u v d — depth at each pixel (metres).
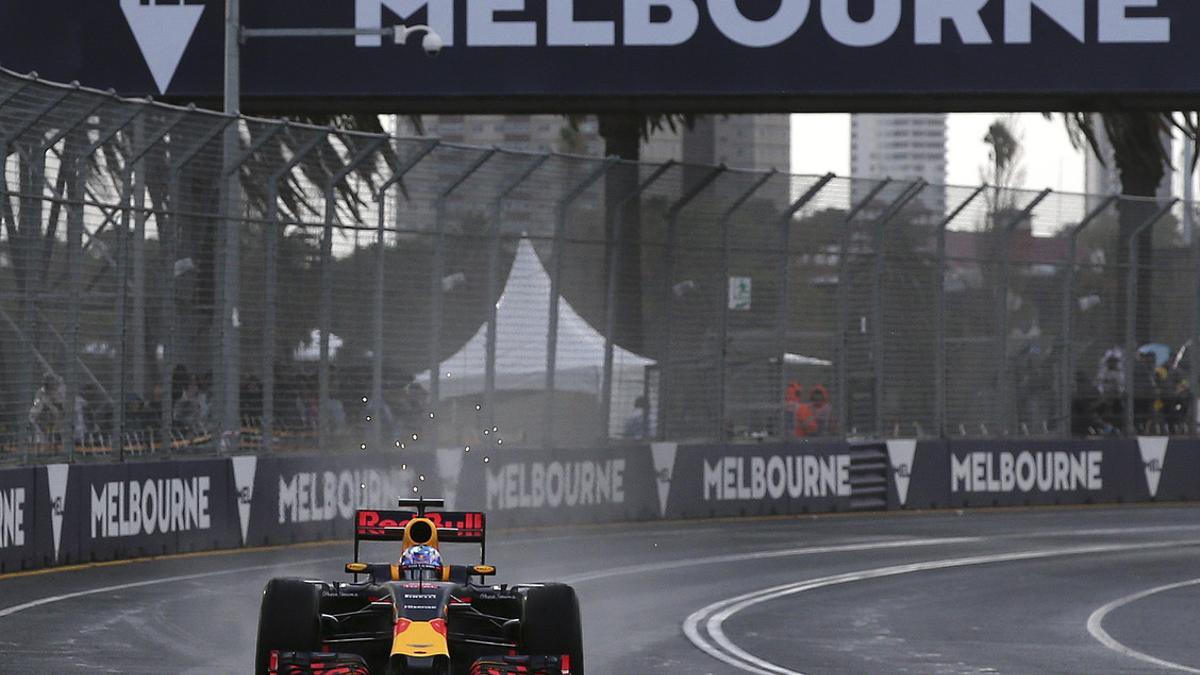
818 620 57.44
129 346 76.00
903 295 108.88
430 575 38.78
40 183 70.19
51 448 71.50
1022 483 113.50
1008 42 110.19
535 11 110.31
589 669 46.03
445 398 90.69
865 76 110.31
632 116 123.56
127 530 73.25
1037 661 49.28
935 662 48.66
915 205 108.88
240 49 110.69
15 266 69.38
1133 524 100.44
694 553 79.75
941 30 110.25
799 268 104.62
